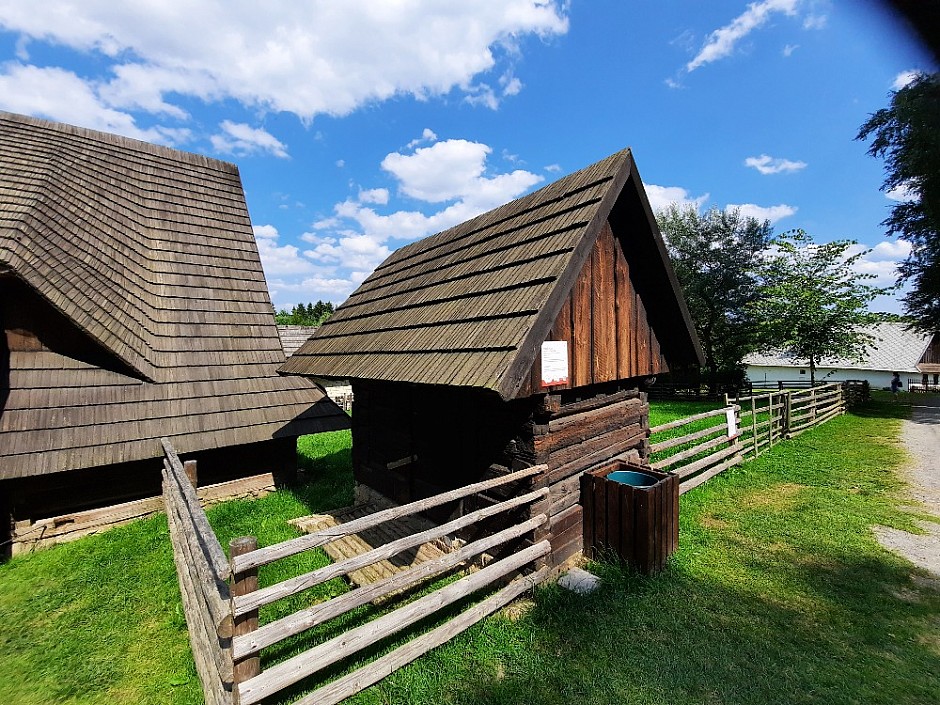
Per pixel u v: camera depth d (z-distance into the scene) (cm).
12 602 486
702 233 2839
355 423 756
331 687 297
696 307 2805
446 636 359
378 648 360
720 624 383
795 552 517
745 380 2666
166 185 1063
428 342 478
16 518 613
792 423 1288
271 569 521
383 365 504
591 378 502
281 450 861
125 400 720
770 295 2225
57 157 905
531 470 430
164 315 852
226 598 279
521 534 424
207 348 858
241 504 758
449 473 546
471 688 316
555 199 550
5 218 706
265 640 269
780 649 352
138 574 531
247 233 1106
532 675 326
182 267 944
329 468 985
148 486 727
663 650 349
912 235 1902
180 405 761
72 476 663
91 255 802
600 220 461
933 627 381
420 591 453
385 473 675
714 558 502
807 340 1895
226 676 259
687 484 729
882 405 1894
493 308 443
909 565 487
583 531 505
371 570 493
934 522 602
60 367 697
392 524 615
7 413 621
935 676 322
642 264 582
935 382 3734
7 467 579
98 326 719
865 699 300
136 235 926
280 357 930
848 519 611
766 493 723
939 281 1864
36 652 402
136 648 405
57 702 347
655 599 415
